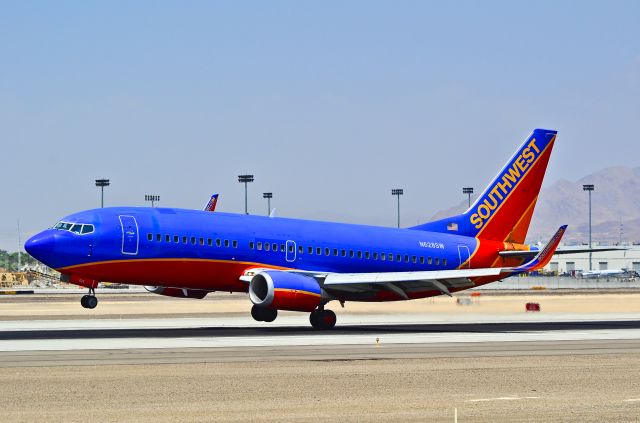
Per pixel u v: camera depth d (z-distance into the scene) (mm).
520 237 105375
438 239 100312
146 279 83188
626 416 36438
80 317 100750
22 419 35438
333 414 36625
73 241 79938
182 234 84000
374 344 65312
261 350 60156
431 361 53656
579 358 55562
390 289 89312
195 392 41750
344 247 93750
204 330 79438
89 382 44500
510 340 69375
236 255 86438
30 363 51812
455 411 36656
